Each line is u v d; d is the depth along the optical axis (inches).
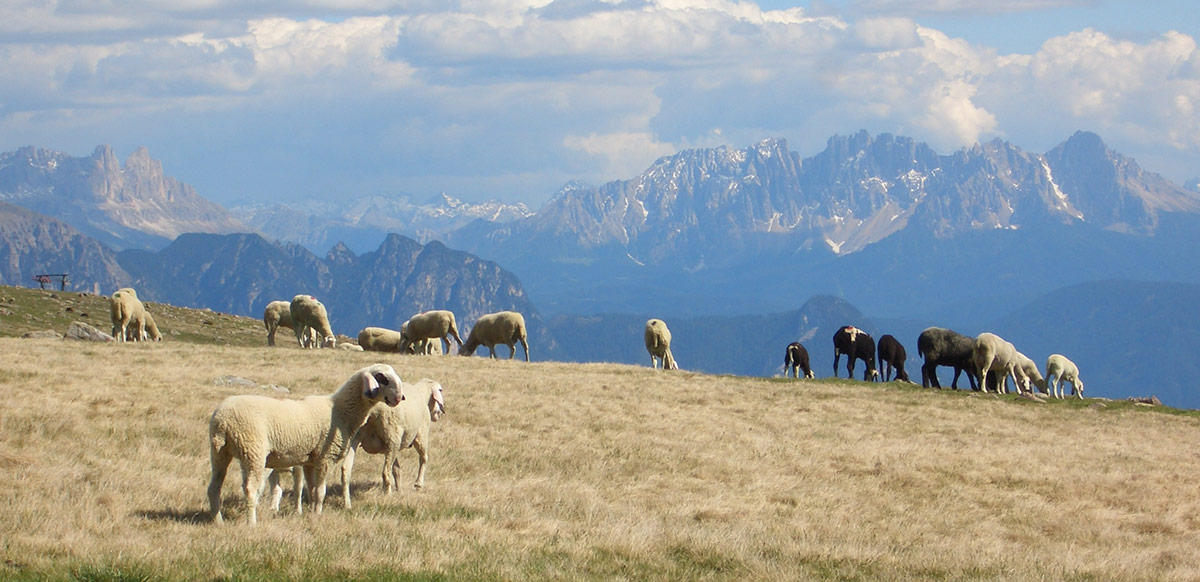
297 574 478.9
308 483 658.2
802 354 1989.4
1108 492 1003.3
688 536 633.0
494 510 696.4
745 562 586.2
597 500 766.5
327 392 1162.0
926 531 768.9
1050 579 612.1
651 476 900.6
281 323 2071.9
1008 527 828.0
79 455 757.9
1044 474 1060.5
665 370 1791.3
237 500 661.9
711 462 984.3
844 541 683.4
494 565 525.3
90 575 451.8
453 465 861.8
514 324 2033.7
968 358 1835.6
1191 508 952.3
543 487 806.5
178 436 863.7
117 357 1336.1
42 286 4416.8
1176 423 1557.6
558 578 516.1
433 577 494.0
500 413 1128.8
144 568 468.1
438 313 2060.8
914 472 1008.2
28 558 478.3
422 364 1566.2
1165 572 662.5
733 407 1368.1
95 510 601.6
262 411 591.5
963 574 603.5
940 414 1446.9
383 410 708.0
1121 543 785.6
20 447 761.0
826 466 1016.2
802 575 568.4
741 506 803.4
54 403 909.2
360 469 820.0
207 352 1518.2
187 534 553.3
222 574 470.0
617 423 1143.0
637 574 543.2
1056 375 2026.3
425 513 669.3
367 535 571.8
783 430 1226.6
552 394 1318.9
